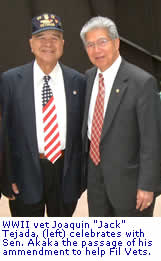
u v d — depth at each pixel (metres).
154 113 1.31
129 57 3.57
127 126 1.35
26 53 3.56
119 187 1.43
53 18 1.50
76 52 3.58
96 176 1.52
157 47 3.51
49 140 1.55
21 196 1.65
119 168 1.40
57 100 1.56
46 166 1.58
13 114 1.54
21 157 1.58
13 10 3.45
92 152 1.51
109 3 3.42
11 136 1.58
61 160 1.61
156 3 3.38
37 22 1.49
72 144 1.61
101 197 1.54
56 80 1.56
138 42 3.49
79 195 1.75
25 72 1.56
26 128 1.52
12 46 3.53
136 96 1.31
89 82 1.54
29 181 1.59
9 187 1.58
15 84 1.53
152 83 1.31
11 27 3.48
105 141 1.41
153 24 3.44
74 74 1.62
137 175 1.42
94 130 1.47
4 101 1.53
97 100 1.44
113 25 1.35
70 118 1.57
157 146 1.33
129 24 3.46
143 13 3.42
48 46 1.47
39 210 1.72
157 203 2.49
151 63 3.57
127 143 1.37
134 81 1.32
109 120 1.37
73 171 1.66
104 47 1.35
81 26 3.51
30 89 1.52
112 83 1.41
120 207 1.46
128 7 3.42
